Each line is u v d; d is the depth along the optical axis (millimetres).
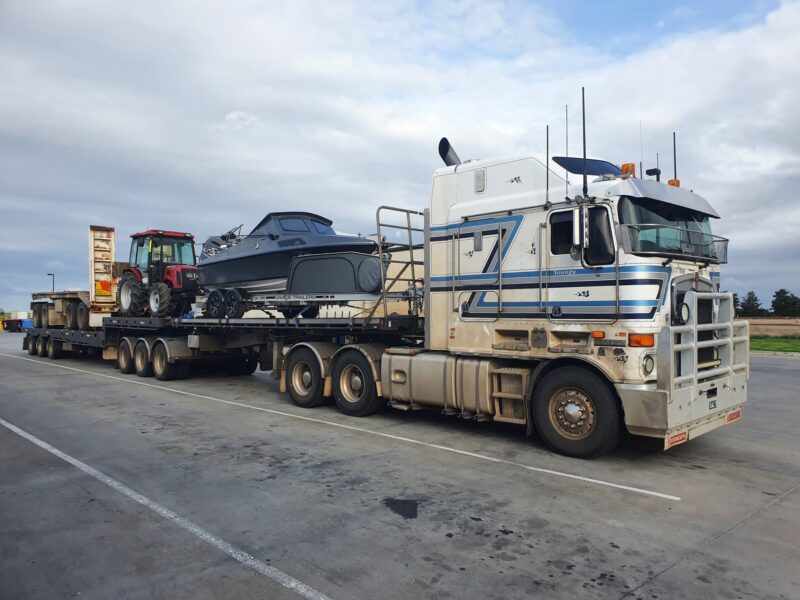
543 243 6801
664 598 3484
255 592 3549
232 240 11961
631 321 6066
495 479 5840
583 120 6395
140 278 15570
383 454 6816
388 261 9211
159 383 13359
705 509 5008
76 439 7535
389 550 4141
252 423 8625
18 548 4195
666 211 6645
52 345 20141
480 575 3768
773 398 11469
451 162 8219
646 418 5895
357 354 9141
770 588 3604
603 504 5121
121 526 4594
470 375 7453
